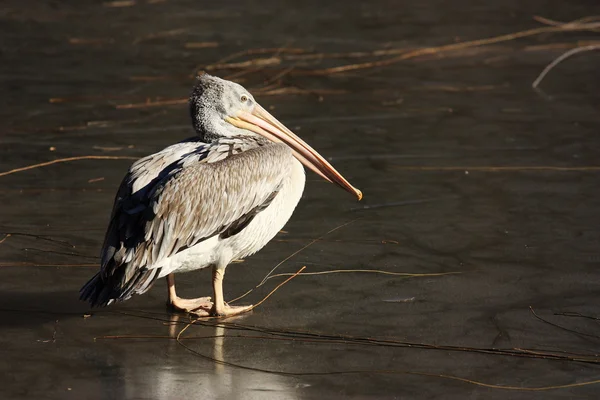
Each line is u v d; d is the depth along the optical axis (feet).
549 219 42.50
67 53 75.61
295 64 72.74
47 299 34.09
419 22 88.12
